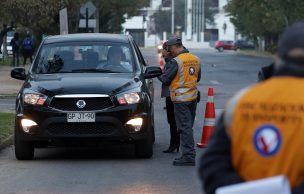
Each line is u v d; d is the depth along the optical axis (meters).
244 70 96.31
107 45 27.09
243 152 7.13
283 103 7.05
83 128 23.41
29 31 108.88
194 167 23.11
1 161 24.58
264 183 6.71
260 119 7.09
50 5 80.38
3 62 101.06
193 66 23.28
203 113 41.69
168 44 23.36
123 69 26.12
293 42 7.20
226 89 61.59
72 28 100.62
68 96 23.39
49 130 23.48
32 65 26.67
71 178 21.20
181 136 23.36
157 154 26.03
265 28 171.12
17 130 23.95
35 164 23.84
